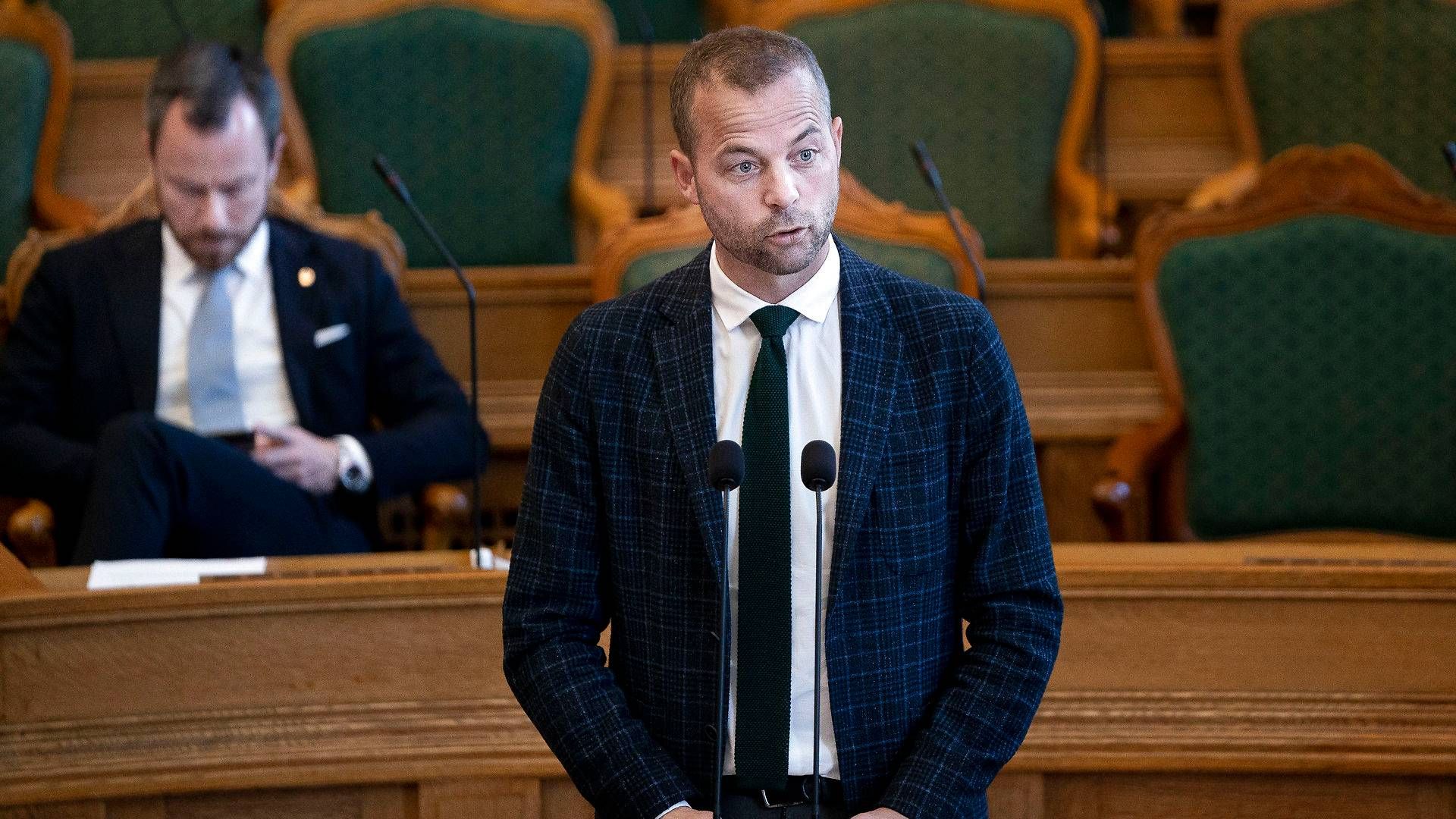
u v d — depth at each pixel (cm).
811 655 493
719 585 488
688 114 483
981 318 510
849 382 497
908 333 509
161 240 1021
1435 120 1389
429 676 682
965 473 507
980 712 492
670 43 1689
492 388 1119
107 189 1416
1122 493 1017
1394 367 1090
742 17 1597
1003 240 1379
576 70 1380
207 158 956
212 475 877
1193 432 1099
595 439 511
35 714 669
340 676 680
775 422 496
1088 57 1408
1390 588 675
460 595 681
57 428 1007
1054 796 688
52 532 943
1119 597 679
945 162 1388
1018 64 1391
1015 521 507
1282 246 1108
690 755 498
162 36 1498
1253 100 1422
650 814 482
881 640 494
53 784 662
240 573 754
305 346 1013
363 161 1357
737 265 503
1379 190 1114
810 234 475
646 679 506
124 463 850
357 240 1142
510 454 1126
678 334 509
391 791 687
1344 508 1088
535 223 1368
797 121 471
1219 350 1104
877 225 1131
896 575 494
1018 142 1388
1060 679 680
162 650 674
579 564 514
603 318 522
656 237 1116
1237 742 672
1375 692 675
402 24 1372
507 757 677
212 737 673
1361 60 1402
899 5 1415
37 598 665
